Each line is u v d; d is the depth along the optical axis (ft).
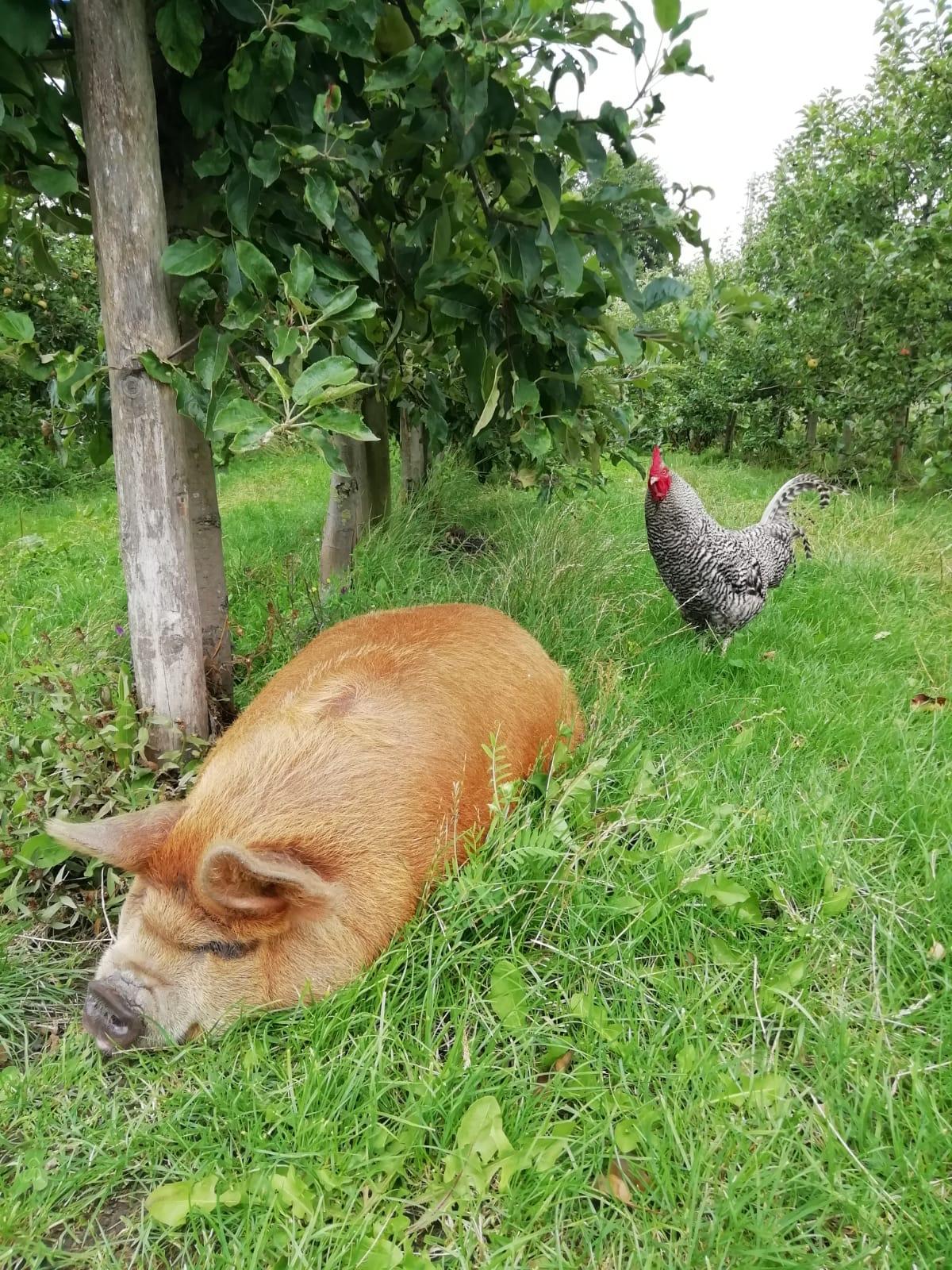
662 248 4.20
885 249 11.62
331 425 3.18
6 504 13.32
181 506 3.77
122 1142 2.58
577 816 3.53
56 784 3.56
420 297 3.88
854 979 3.07
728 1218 2.36
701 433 21.99
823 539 8.99
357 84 3.44
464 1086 2.63
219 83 3.30
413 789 3.11
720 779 4.16
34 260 4.33
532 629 5.51
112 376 3.53
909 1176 2.43
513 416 4.47
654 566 7.70
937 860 3.62
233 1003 2.83
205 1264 2.29
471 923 3.02
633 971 3.01
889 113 14.17
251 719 3.48
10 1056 2.91
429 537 7.32
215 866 2.58
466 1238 2.31
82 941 3.36
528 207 3.68
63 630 5.66
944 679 5.56
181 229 3.90
